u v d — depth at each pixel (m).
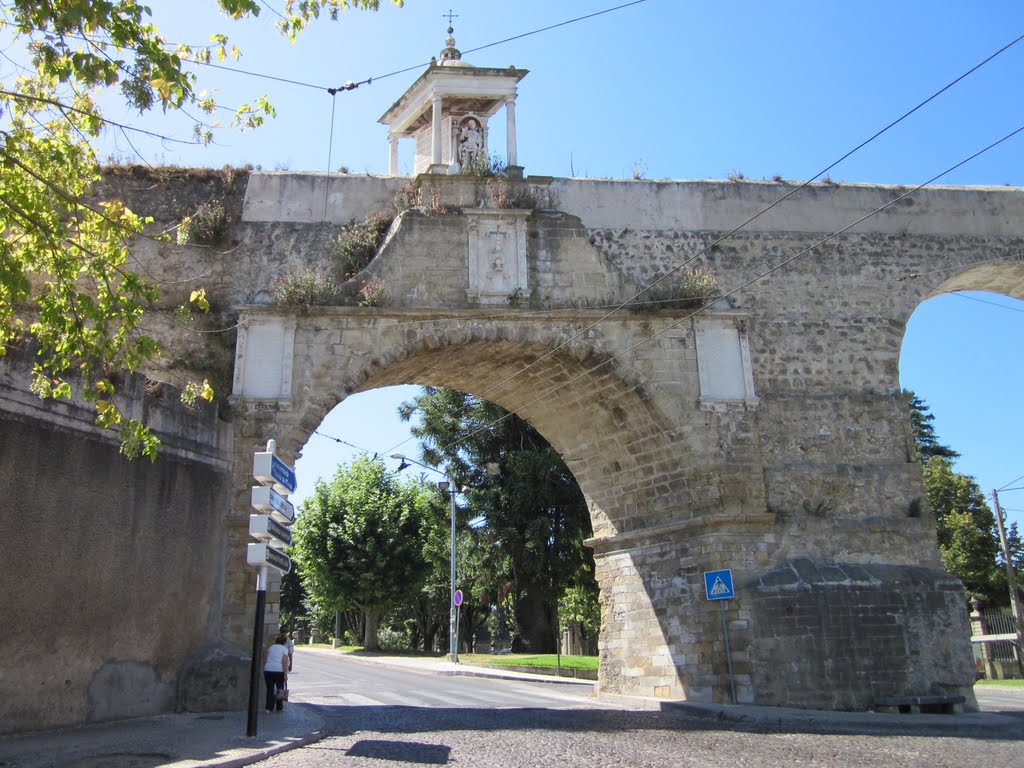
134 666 13.97
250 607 16.92
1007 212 22.86
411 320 19.33
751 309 21.38
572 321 20.00
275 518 12.64
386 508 51.62
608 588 23.19
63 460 12.86
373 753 10.78
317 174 20.92
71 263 10.31
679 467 20.42
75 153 10.56
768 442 20.50
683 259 21.53
